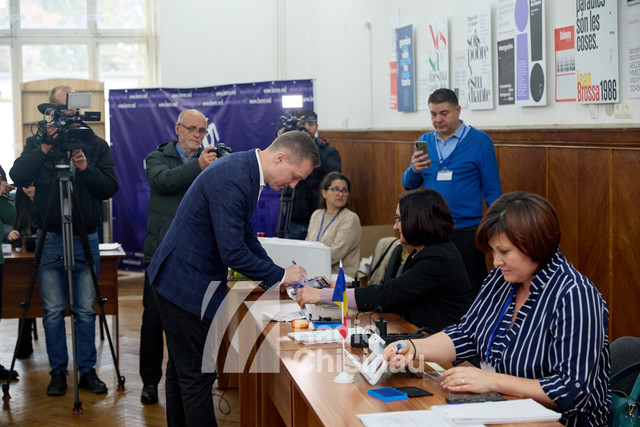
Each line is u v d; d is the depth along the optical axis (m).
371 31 6.90
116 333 4.72
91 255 4.10
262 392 3.33
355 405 1.96
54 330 4.31
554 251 1.96
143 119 7.67
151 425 3.84
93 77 8.92
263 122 7.05
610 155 3.65
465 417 1.76
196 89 7.42
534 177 4.31
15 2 8.77
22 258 4.61
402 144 6.25
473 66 4.98
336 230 4.62
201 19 8.82
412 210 2.95
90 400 4.23
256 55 8.95
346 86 7.70
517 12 4.39
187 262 2.84
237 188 2.77
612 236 3.67
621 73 3.55
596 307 1.93
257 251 3.09
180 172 3.90
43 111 3.99
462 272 2.94
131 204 7.87
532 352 1.99
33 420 3.91
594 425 1.98
